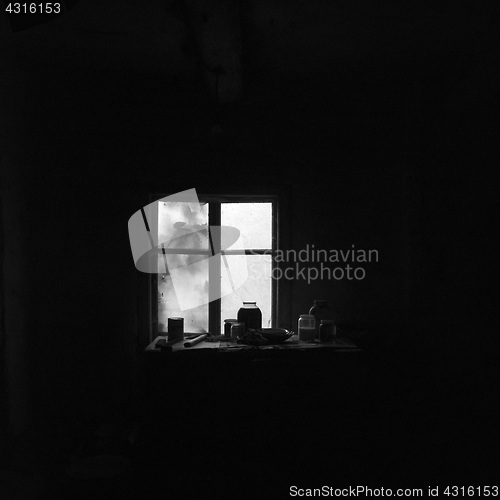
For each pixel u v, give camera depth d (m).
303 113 2.90
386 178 2.90
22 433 2.54
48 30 2.25
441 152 2.85
